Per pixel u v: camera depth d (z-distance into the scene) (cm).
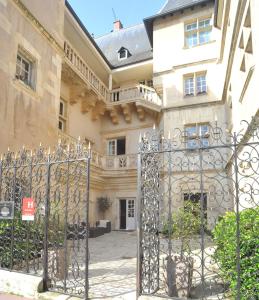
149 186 473
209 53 1530
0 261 549
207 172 1075
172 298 396
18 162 585
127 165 1641
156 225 487
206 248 725
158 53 1662
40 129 1035
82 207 600
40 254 550
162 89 1605
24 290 475
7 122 871
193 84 1557
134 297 441
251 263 386
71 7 1389
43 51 1101
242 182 709
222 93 1406
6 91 878
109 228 1552
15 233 556
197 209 506
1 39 877
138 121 1764
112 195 1675
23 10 984
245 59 764
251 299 382
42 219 552
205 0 1519
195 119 1490
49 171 516
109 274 600
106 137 1853
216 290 473
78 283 495
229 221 443
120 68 1834
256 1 615
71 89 1546
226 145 386
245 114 818
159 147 460
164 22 1689
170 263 452
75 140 1407
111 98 1809
